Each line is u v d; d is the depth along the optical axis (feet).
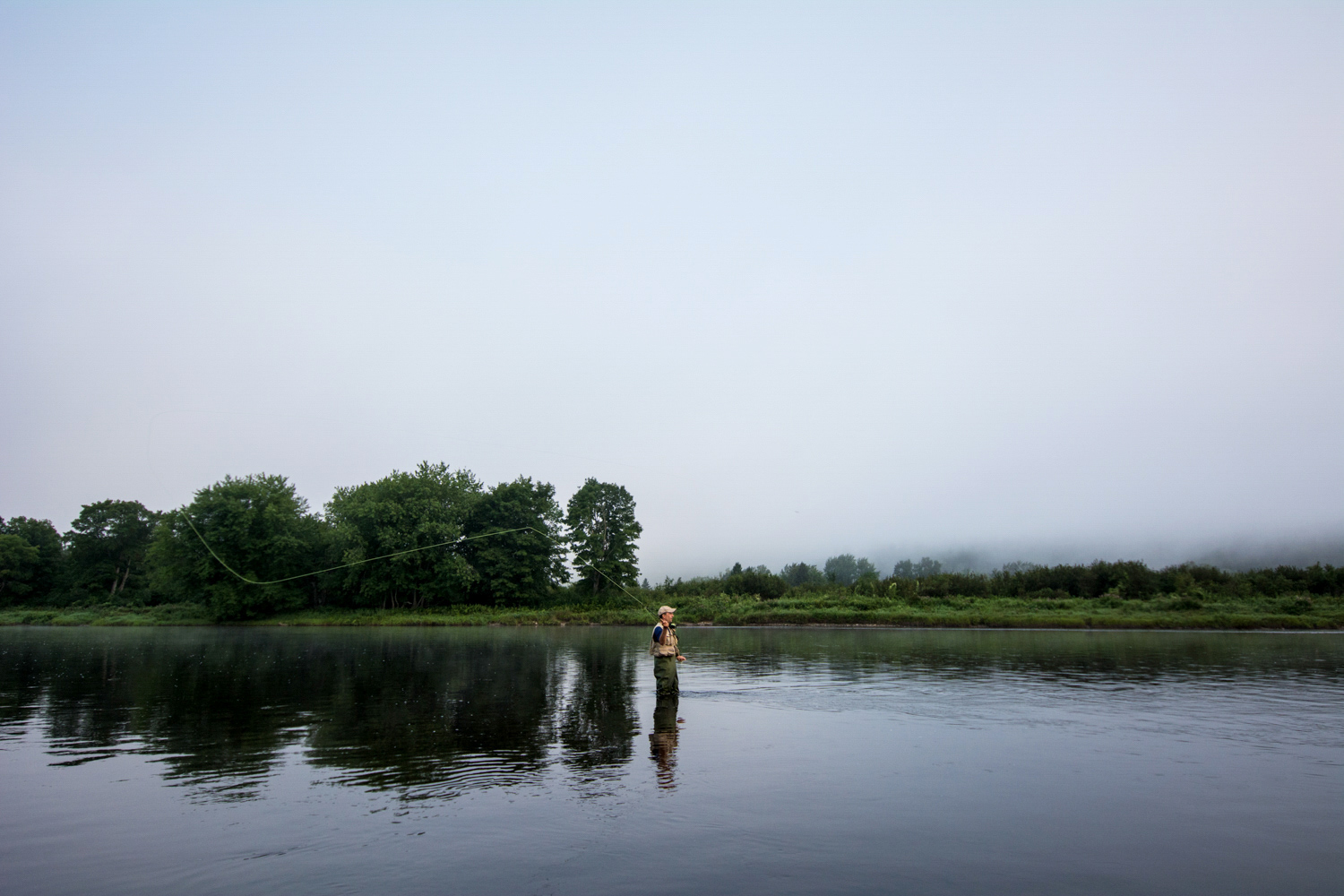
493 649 89.66
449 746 30.89
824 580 393.50
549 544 212.64
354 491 224.74
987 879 16.83
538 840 19.36
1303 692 48.21
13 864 17.74
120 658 75.41
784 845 19.02
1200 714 39.34
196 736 33.12
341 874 16.98
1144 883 16.62
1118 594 172.14
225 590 181.98
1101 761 28.55
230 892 16.02
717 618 162.50
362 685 51.34
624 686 51.03
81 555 247.09
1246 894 16.08
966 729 35.01
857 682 54.13
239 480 192.85
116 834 19.88
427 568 205.57
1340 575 168.04
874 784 25.02
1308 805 22.82
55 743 31.63
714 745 31.37
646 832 19.97
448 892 15.98
